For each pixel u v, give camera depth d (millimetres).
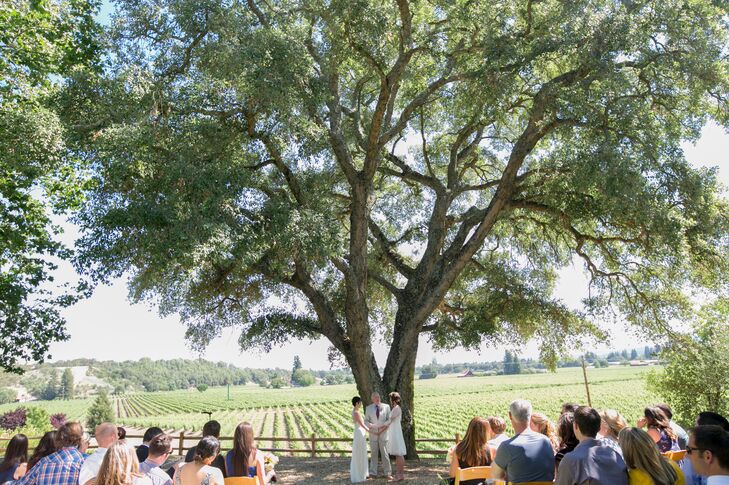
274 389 167250
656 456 4297
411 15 15008
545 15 14109
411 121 20547
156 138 11969
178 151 12141
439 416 56156
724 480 3908
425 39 14938
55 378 175875
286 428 52000
